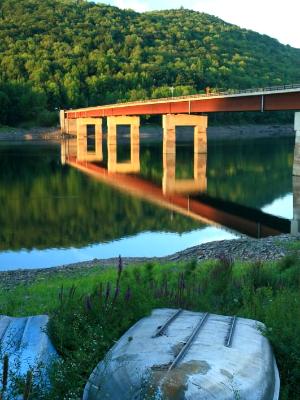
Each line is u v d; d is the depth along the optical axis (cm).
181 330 993
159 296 1259
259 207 4950
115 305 1118
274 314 1105
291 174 7406
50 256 3169
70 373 888
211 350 894
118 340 989
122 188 6203
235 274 1902
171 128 10706
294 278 1697
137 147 13550
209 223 4166
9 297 1834
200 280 1630
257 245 2912
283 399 902
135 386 806
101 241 3569
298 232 3778
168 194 5759
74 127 18088
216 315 1105
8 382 859
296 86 6944
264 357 920
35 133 17812
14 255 3194
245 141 15488
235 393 788
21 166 8612
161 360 858
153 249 3322
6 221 4234
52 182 6681
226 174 7525
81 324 1078
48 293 1886
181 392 782
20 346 995
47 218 4362
